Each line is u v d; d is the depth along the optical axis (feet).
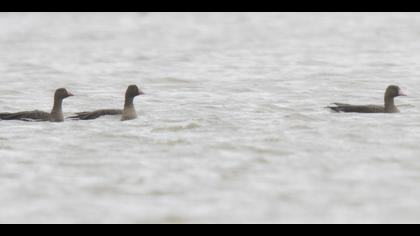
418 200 77.56
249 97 132.36
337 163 88.94
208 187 81.97
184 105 123.85
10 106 129.39
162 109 119.65
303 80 153.69
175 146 96.32
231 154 92.79
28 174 86.74
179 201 78.13
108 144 97.71
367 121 107.45
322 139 98.73
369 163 88.79
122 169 87.92
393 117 109.50
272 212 75.31
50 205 77.56
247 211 75.66
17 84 154.10
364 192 79.77
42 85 153.07
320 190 80.53
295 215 74.69
